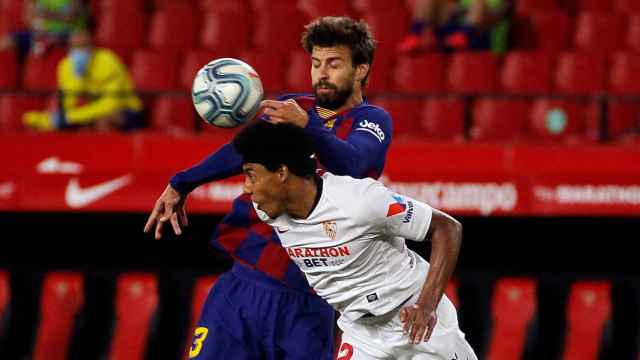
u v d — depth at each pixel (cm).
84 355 3341
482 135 3350
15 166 2894
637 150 2928
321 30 1689
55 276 3269
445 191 2914
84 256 3372
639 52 3712
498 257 3403
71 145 2906
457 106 3362
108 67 3269
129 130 3200
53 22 3634
